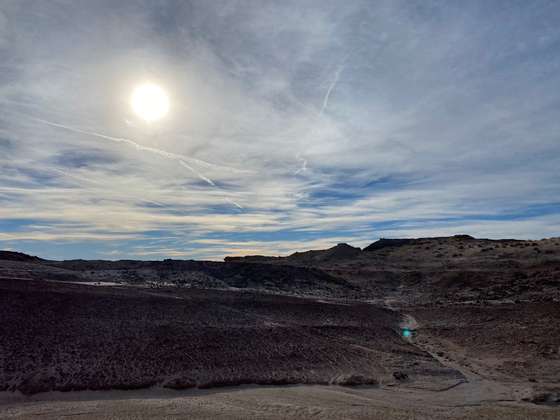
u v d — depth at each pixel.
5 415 31.00
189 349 45.66
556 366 44.34
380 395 37.03
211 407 32.69
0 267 79.00
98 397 36.12
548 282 80.00
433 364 46.44
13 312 48.38
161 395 37.00
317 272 103.31
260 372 42.09
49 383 37.06
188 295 63.91
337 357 47.06
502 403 35.31
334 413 31.39
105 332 47.41
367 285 100.88
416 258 128.88
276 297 70.38
